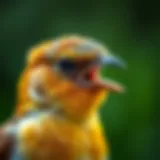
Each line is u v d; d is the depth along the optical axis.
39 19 1.47
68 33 1.47
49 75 1.23
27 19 1.47
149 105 1.45
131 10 1.50
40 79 1.23
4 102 1.47
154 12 1.50
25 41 1.47
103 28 1.47
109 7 1.49
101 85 1.23
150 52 1.47
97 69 1.23
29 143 1.22
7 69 1.47
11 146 1.23
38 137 1.22
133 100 1.44
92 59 1.23
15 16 1.47
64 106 1.23
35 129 1.23
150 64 1.46
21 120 1.23
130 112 1.44
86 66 1.23
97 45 1.24
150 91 1.45
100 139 1.23
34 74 1.23
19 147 1.23
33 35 1.47
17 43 1.47
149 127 1.45
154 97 1.45
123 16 1.49
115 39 1.47
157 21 1.50
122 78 1.44
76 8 1.48
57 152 1.23
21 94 1.23
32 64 1.23
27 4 1.47
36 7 1.47
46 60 1.23
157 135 1.45
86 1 1.48
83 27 1.47
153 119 1.45
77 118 1.23
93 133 1.23
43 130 1.23
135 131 1.44
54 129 1.23
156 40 1.49
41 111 1.23
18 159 1.23
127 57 1.46
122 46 1.47
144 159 1.45
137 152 1.45
